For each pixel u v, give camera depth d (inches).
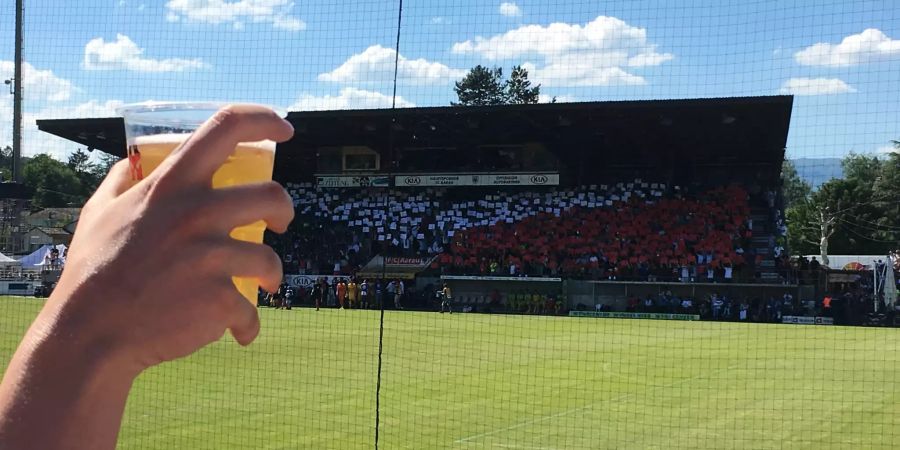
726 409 457.1
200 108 41.3
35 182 1953.7
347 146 1797.5
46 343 36.0
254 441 370.0
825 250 1903.3
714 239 1544.0
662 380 564.4
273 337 832.9
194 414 426.3
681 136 1523.1
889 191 2623.0
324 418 421.4
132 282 35.7
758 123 1389.0
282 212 38.1
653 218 1628.9
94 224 37.9
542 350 749.9
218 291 36.3
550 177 1715.1
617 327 1041.5
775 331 997.2
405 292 1481.3
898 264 1669.5
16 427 35.0
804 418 433.7
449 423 413.7
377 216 1744.6
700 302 1332.4
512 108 1378.0
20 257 1433.3
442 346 772.6
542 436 388.5
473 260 1509.6
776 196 1766.7
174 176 36.4
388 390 509.4
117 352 35.8
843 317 1219.2
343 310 1360.7
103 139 1545.3
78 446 35.7
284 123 37.9
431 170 1765.5
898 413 445.1
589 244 1590.8
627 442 377.7
